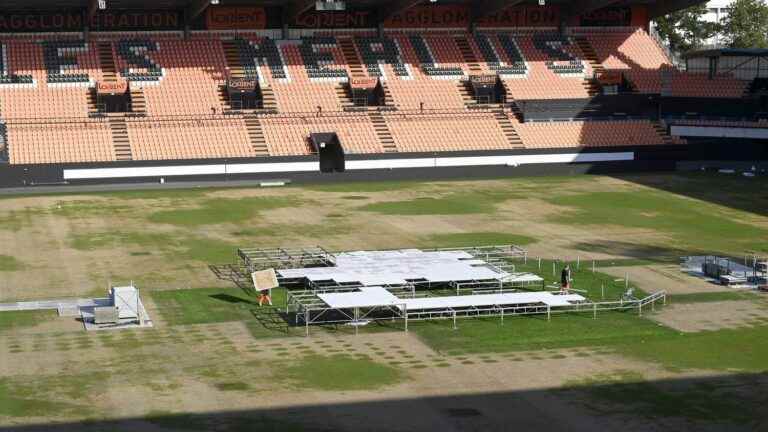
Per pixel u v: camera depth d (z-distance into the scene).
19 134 106.25
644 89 127.75
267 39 125.75
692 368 47.25
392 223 84.25
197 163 107.19
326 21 128.12
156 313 56.75
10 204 93.06
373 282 59.84
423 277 61.16
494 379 45.59
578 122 121.56
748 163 120.31
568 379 45.62
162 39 122.50
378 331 53.50
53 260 69.81
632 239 78.38
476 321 55.53
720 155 121.19
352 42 127.69
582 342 51.53
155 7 121.69
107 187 103.50
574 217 87.75
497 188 105.19
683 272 67.19
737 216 88.31
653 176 113.94
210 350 49.91
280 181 108.81
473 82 124.56
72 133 107.62
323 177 109.75
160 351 49.69
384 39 129.12
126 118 111.44
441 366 47.50
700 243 76.94
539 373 46.47
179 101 115.00
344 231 80.62
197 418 40.50
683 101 125.88
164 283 63.59
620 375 46.19
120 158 105.31
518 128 119.62
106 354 49.09
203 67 120.12
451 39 131.50
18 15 118.12
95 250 73.12
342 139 113.44
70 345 50.56
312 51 125.31
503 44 132.12
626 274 66.50
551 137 118.62
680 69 131.62
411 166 113.00
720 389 44.31
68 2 115.25
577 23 136.75
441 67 126.94
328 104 118.75
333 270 63.34
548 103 123.06
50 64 115.81
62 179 103.25
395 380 45.41
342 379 45.50
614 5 137.25
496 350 50.06
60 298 59.69
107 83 113.88
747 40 163.25
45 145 105.38
